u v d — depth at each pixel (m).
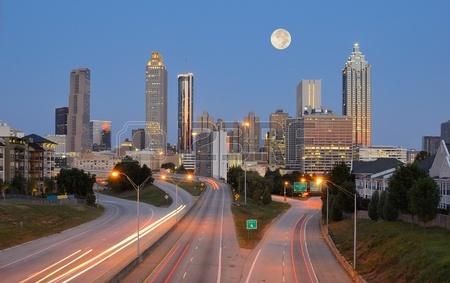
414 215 73.50
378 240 66.75
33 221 89.56
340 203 103.94
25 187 134.12
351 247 72.44
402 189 73.31
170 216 114.19
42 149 153.12
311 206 163.12
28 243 74.31
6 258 61.69
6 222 83.88
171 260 63.41
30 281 48.69
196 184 198.75
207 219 110.94
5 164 138.25
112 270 54.16
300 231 101.44
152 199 157.50
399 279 49.91
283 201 178.25
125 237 81.19
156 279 52.00
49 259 61.00
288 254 72.31
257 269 59.75
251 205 151.38
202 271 57.00
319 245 82.00
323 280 54.78
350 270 58.56
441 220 66.81
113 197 175.25
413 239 59.59
